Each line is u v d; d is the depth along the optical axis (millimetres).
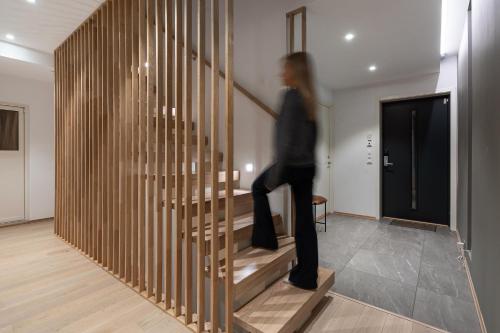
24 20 2631
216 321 1461
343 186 4594
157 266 1779
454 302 1866
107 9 2236
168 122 1728
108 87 2230
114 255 2152
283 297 1599
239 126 2568
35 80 3994
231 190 1391
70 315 1635
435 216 3906
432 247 2965
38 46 3211
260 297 1603
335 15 2270
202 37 1501
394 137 4219
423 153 3977
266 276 1667
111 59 2234
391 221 4109
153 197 1887
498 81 1218
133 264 1949
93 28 2422
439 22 2373
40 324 1545
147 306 1750
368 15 2264
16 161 3861
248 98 2459
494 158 1292
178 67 1654
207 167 2619
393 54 3096
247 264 1673
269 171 1604
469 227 2322
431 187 3926
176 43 1649
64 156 3020
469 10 2238
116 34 2158
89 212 2510
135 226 1963
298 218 1678
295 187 1651
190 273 1583
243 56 2490
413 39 2721
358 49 2969
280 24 2256
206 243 1710
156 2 1775
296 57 1530
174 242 1743
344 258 2666
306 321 1613
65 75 2971
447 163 3787
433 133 3891
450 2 2191
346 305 1786
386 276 2273
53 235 3244
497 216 1238
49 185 4160
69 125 2889
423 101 3957
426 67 3516
